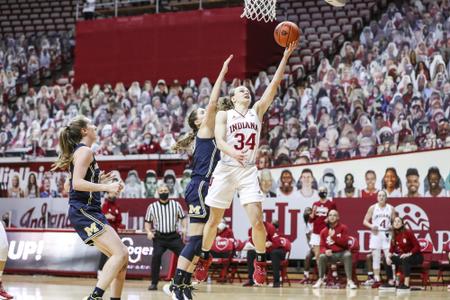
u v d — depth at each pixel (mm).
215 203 7164
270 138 19641
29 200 18859
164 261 15305
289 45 7410
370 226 15055
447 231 15141
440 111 18781
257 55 22891
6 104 24797
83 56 24578
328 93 20609
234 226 16453
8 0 29047
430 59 20500
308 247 16016
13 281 14602
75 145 6883
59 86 24016
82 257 16141
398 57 20891
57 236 16578
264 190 16781
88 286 13180
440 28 21469
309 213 15961
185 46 23312
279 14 24984
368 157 16188
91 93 23719
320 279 14555
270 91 7352
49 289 12211
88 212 6746
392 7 22641
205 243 7547
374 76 20625
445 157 15656
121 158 19062
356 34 23375
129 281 15469
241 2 24328
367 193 16094
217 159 7902
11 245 16938
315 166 16547
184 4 25016
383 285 14281
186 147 8516
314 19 24484
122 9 25594
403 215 15523
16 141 22906
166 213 13078
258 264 7289
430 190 15680
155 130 21188
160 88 22719
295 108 20359
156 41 23688
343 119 19375
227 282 16047
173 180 18125
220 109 7828
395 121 19094
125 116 22125
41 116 23359
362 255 15570
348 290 13766
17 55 27031
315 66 22688
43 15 28281
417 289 14500
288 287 14492
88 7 25469
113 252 6664
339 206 15922
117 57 24109
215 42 22906
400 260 13781
